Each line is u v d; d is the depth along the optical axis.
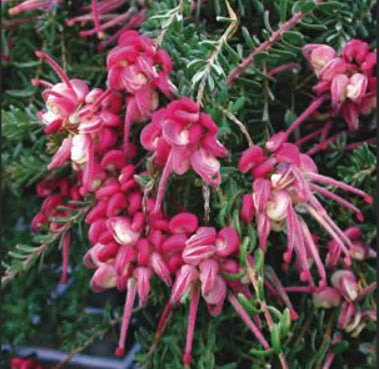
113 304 0.29
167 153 0.18
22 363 0.25
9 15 0.26
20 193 0.26
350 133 0.22
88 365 0.30
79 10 0.25
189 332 0.18
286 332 0.18
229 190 0.19
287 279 0.22
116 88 0.19
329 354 0.21
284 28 0.20
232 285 0.18
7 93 0.26
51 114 0.19
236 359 0.22
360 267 0.21
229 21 0.20
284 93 0.23
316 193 0.21
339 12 0.22
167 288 0.22
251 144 0.18
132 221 0.18
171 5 0.21
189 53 0.20
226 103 0.19
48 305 0.28
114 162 0.19
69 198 0.23
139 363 0.22
